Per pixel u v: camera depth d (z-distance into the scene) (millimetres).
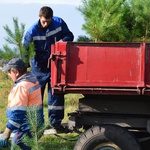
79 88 13305
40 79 16250
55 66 13336
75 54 13336
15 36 15547
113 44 13258
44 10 15797
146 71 13109
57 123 15914
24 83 13156
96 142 13742
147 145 15102
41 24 16016
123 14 20328
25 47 15711
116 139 13625
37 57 16219
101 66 13289
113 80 13258
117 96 14258
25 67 13406
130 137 13609
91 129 13828
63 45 13336
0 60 15617
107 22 20109
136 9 20438
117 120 14250
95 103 14367
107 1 20781
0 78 18750
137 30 20312
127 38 20156
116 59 13250
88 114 14578
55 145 17250
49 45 16188
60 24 16281
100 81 13289
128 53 13211
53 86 13375
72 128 14430
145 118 14133
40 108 13359
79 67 13344
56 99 16047
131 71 13195
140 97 14188
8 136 13305
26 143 12672
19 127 13172
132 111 14195
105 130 13703
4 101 22828
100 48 13289
